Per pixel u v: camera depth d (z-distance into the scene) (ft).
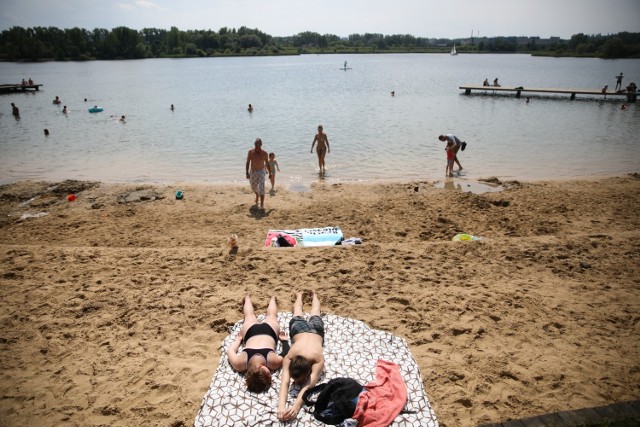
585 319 19.57
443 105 108.37
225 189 45.98
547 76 205.16
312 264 25.58
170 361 17.15
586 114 91.30
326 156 59.21
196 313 20.39
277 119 89.15
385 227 34.68
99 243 31.99
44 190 45.19
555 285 22.63
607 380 15.79
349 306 20.93
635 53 365.20
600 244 27.48
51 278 23.86
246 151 62.80
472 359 17.10
